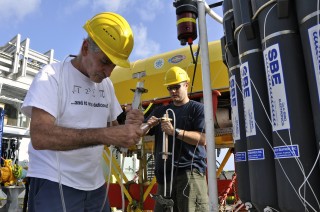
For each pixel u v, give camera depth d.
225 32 1.77
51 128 1.51
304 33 1.25
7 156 11.94
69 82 1.76
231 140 3.88
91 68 1.69
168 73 3.10
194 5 2.03
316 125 1.22
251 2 1.52
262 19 1.43
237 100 1.69
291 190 1.25
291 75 1.30
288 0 1.30
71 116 1.74
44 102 1.59
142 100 4.05
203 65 1.87
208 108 1.81
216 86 3.49
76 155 1.75
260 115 1.45
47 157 1.73
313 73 1.21
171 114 3.02
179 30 2.04
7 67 13.20
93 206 1.88
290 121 1.28
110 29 1.67
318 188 1.21
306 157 1.23
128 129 1.49
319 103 1.19
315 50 1.20
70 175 1.74
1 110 10.39
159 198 2.38
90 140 1.47
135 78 4.25
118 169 3.92
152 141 4.05
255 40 1.53
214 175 1.74
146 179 3.97
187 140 2.69
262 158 1.41
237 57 1.73
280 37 1.34
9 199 7.53
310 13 1.22
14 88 13.44
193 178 2.72
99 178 1.95
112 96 2.10
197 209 2.69
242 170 1.62
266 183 1.39
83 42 1.73
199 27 1.92
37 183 1.71
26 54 13.62
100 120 1.89
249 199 1.57
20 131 12.21
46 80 1.66
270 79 1.37
